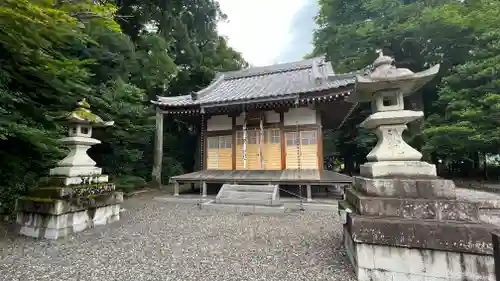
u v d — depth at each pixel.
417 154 3.52
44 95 7.54
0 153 6.66
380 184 3.45
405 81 3.58
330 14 24.88
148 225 6.36
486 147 13.09
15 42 5.57
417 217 3.13
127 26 16.08
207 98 12.75
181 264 3.84
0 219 6.32
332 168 28.09
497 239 2.09
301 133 10.95
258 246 4.70
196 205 9.43
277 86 13.08
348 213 3.85
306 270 3.59
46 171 7.85
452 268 2.86
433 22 15.44
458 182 15.80
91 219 6.00
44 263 3.87
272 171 10.73
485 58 13.09
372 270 3.14
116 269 3.65
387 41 18.39
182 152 20.56
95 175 6.27
